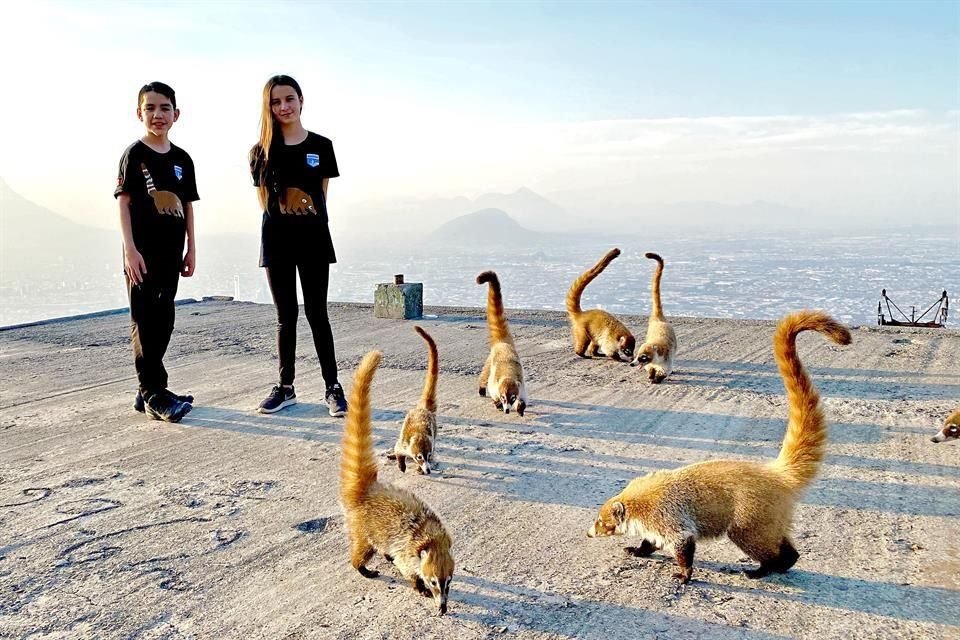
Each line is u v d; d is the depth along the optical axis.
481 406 7.43
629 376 8.71
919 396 7.37
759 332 11.52
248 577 3.86
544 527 4.46
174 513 4.73
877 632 3.21
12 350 10.84
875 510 4.60
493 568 3.92
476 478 5.35
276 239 6.94
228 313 14.46
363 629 3.32
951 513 4.53
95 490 5.16
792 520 3.69
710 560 4.01
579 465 5.59
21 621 3.43
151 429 6.69
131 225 6.63
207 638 3.27
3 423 6.94
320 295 7.05
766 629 3.26
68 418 7.09
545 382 8.46
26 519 4.65
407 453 5.50
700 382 8.31
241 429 6.67
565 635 3.24
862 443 5.96
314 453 5.96
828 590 3.60
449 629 3.31
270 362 9.72
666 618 3.38
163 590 3.72
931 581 3.67
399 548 3.62
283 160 6.80
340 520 4.61
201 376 8.92
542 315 13.88
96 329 12.75
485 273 7.75
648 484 3.90
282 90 6.68
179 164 6.93
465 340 11.16
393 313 13.37
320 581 3.82
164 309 6.92
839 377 8.24
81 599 3.64
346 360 9.73
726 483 3.69
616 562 3.99
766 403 7.32
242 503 4.89
